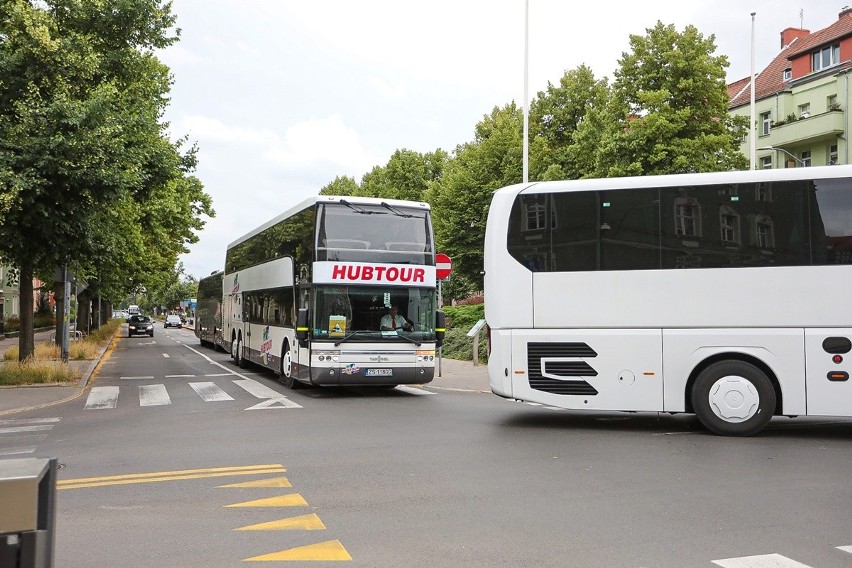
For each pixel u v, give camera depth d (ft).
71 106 56.13
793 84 162.20
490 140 142.61
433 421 39.93
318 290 50.93
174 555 17.15
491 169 141.49
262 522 19.92
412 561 16.60
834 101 152.05
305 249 53.21
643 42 103.76
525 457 29.17
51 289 114.01
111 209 69.36
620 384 36.19
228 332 93.09
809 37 173.47
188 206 128.67
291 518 20.29
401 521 19.95
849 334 34.01
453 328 104.06
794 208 34.86
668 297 35.81
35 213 57.26
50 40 57.67
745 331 34.94
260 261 71.26
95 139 56.85
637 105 105.19
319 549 17.49
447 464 27.76
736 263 35.22
